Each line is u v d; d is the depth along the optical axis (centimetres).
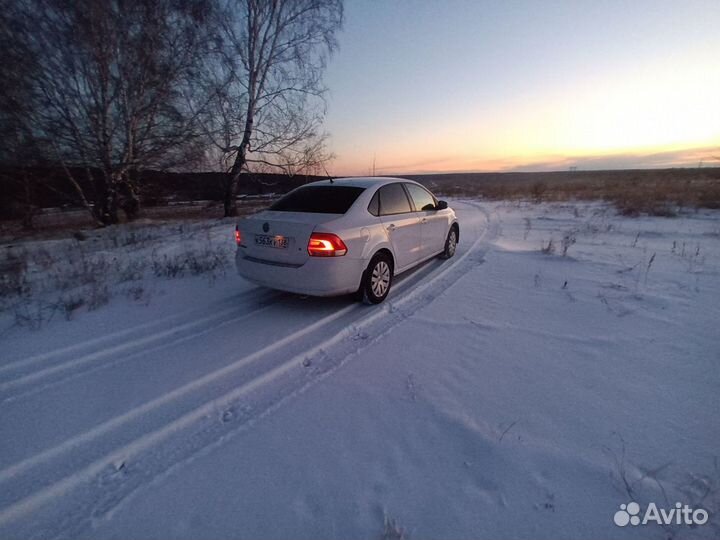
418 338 362
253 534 170
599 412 244
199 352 342
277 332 383
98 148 1355
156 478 204
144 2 1291
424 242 575
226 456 218
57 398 275
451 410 251
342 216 416
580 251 717
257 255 430
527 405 253
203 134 1495
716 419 234
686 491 183
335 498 186
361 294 451
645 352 320
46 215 2147
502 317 407
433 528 169
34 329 391
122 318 421
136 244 895
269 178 1759
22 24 1127
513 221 1238
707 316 390
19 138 1230
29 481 203
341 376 299
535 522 170
